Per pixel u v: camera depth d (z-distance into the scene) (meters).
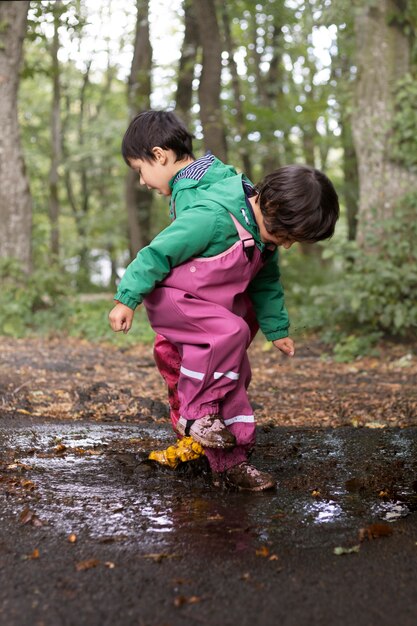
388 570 2.32
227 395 3.15
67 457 3.72
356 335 9.00
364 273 9.02
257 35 18.23
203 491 3.17
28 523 2.70
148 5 15.73
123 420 4.80
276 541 2.56
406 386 6.33
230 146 16.34
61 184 29.69
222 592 2.13
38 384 6.02
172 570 2.28
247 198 3.10
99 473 3.42
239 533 2.64
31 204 11.27
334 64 13.02
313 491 3.20
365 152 9.51
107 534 2.61
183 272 3.05
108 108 24.64
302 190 2.97
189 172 3.23
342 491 3.22
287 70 20.00
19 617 1.97
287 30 17.59
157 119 3.40
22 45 11.11
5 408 5.03
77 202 29.97
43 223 21.73
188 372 3.07
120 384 6.22
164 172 3.38
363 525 2.75
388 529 2.66
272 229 3.04
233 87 15.98
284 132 17.25
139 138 3.38
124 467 3.52
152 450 3.91
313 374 7.18
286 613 2.02
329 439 4.26
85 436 4.23
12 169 11.07
